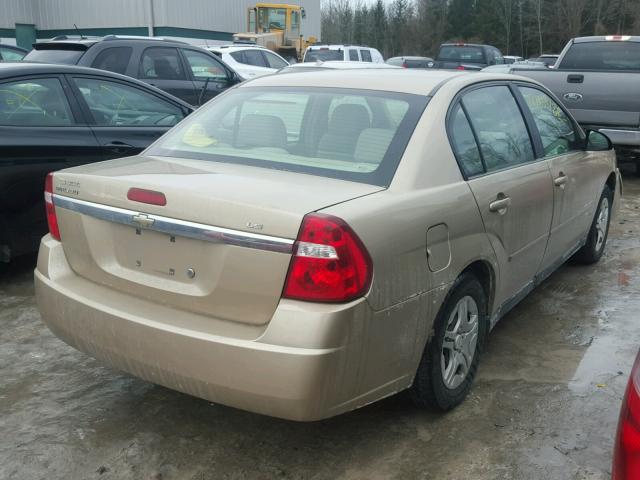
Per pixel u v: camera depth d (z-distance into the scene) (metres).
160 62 9.98
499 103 3.93
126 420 3.26
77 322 2.98
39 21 34.09
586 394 3.51
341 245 2.48
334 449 3.03
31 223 5.03
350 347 2.53
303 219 2.48
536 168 4.03
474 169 3.39
